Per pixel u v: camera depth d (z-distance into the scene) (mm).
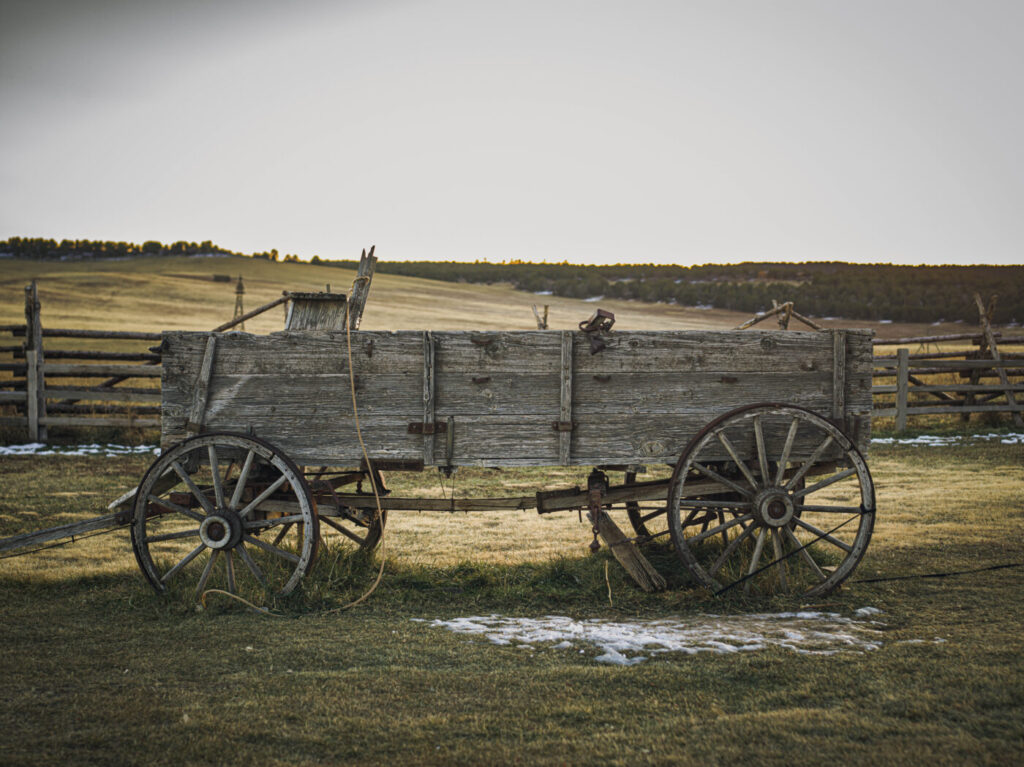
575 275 148375
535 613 5746
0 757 3361
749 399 6289
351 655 4711
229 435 5992
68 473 12031
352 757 3391
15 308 64250
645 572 6250
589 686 4180
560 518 9602
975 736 3500
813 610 5676
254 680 4293
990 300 19188
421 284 113438
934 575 6480
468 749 3455
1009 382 19594
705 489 6301
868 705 3863
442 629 5277
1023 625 5133
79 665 4531
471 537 8414
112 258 159500
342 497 6520
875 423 18266
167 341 6219
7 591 6105
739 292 117875
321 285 103562
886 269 126312
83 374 15953
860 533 6000
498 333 6172
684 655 4660
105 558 7168
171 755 3395
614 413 6227
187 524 8766
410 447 6184
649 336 6215
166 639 5020
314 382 6191
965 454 14047
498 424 6188
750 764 3289
